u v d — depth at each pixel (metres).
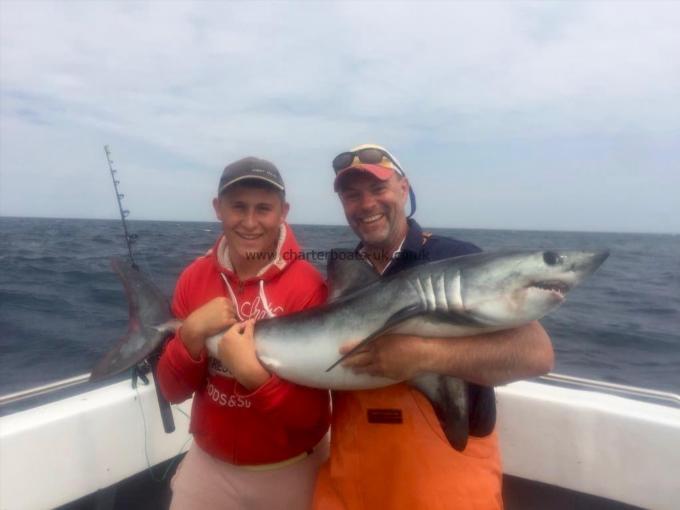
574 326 11.26
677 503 2.78
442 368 2.17
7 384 6.73
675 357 8.80
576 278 2.23
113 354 2.82
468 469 2.34
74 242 35.22
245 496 2.61
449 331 2.32
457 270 2.29
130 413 3.22
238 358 2.33
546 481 3.13
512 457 3.23
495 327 2.29
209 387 2.61
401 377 2.22
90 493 3.00
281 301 2.63
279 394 2.34
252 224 2.54
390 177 2.77
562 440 3.09
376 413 2.41
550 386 3.32
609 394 3.21
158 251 22.64
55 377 6.96
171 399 2.66
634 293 17.73
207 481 2.67
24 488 2.74
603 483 2.98
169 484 3.52
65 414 2.93
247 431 2.54
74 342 8.64
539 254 2.24
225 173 2.57
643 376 7.70
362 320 2.38
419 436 2.35
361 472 2.40
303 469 2.68
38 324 9.90
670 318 12.45
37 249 27.86
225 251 2.77
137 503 3.38
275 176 2.57
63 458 2.89
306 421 2.46
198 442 2.71
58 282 15.18
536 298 2.21
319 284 2.77
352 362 2.38
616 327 11.18
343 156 2.85
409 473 2.32
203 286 2.81
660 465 2.83
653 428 2.85
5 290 13.63
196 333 2.43
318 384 2.45
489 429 2.46
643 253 47.00
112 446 3.11
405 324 2.34
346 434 2.48
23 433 2.75
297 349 2.47
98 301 12.41
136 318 2.92
